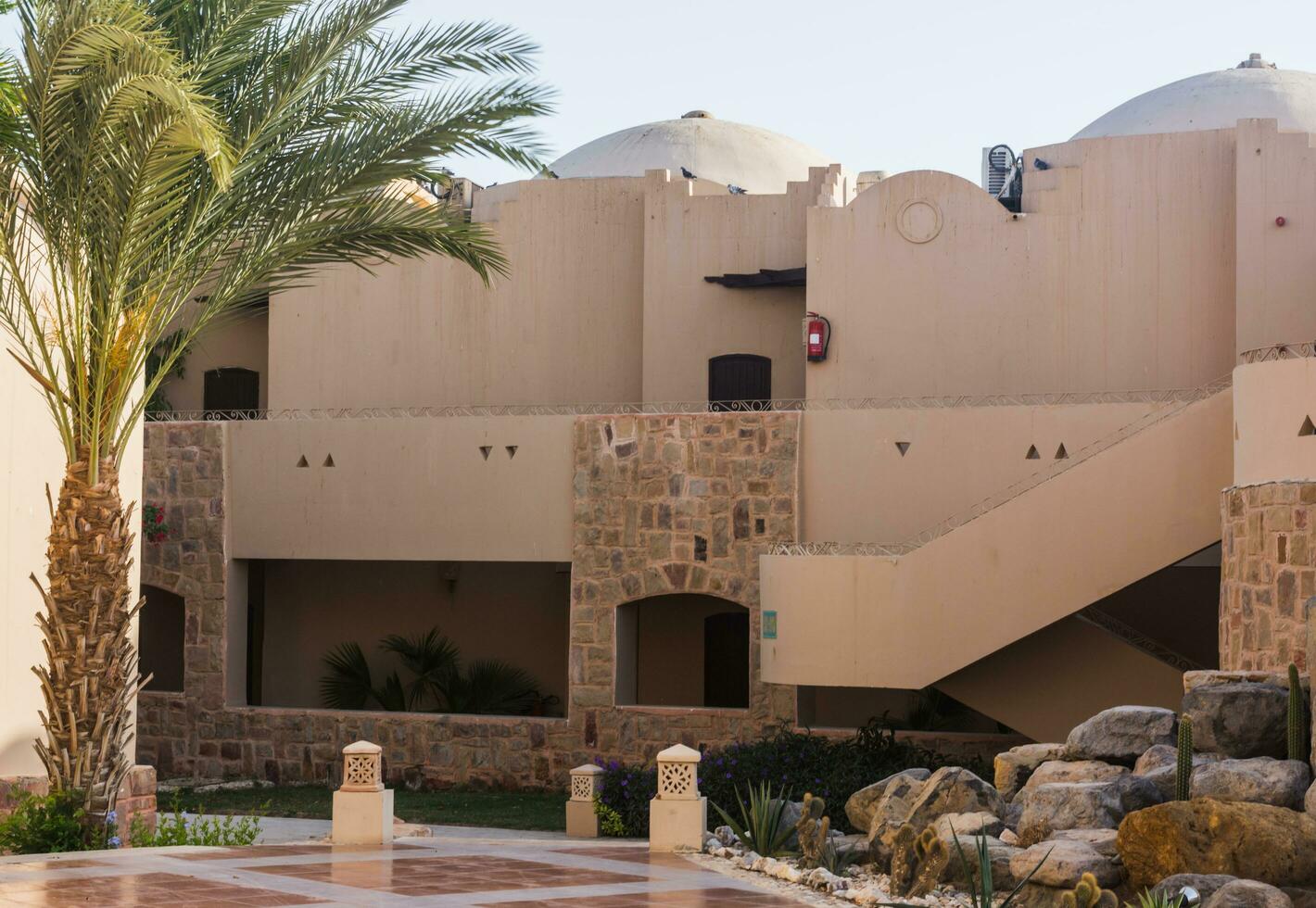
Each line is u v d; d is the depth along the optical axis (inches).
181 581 1038.4
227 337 1218.0
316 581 1152.2
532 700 1109.1
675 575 951.0
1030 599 804.0
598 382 1120.8
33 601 625.9
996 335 1010.7
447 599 1136.2
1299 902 403.2
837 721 1003.9
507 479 989.2
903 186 1026.1
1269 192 971.3
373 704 1133.7
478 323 1136.2
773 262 1089.4
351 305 1151.6
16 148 528.7
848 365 1023.0
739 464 947.3
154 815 655.1
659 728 949.8
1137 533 790.5
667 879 481.1
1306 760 486.3
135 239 531.5
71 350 562.3
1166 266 998.4
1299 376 657.0
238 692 1043.3
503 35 588.1
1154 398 991.6
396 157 577.9
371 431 1016.2
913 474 923.4
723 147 1293.1
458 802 926.4
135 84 481.1
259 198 573.3
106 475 546.0
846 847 518.3
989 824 482.3
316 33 562.9
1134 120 1180.5
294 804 914.1
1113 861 433.1
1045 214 1013.2
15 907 397.1
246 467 1037.2
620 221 1127.0
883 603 828.6
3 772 603.2
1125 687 817.5
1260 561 666.2
